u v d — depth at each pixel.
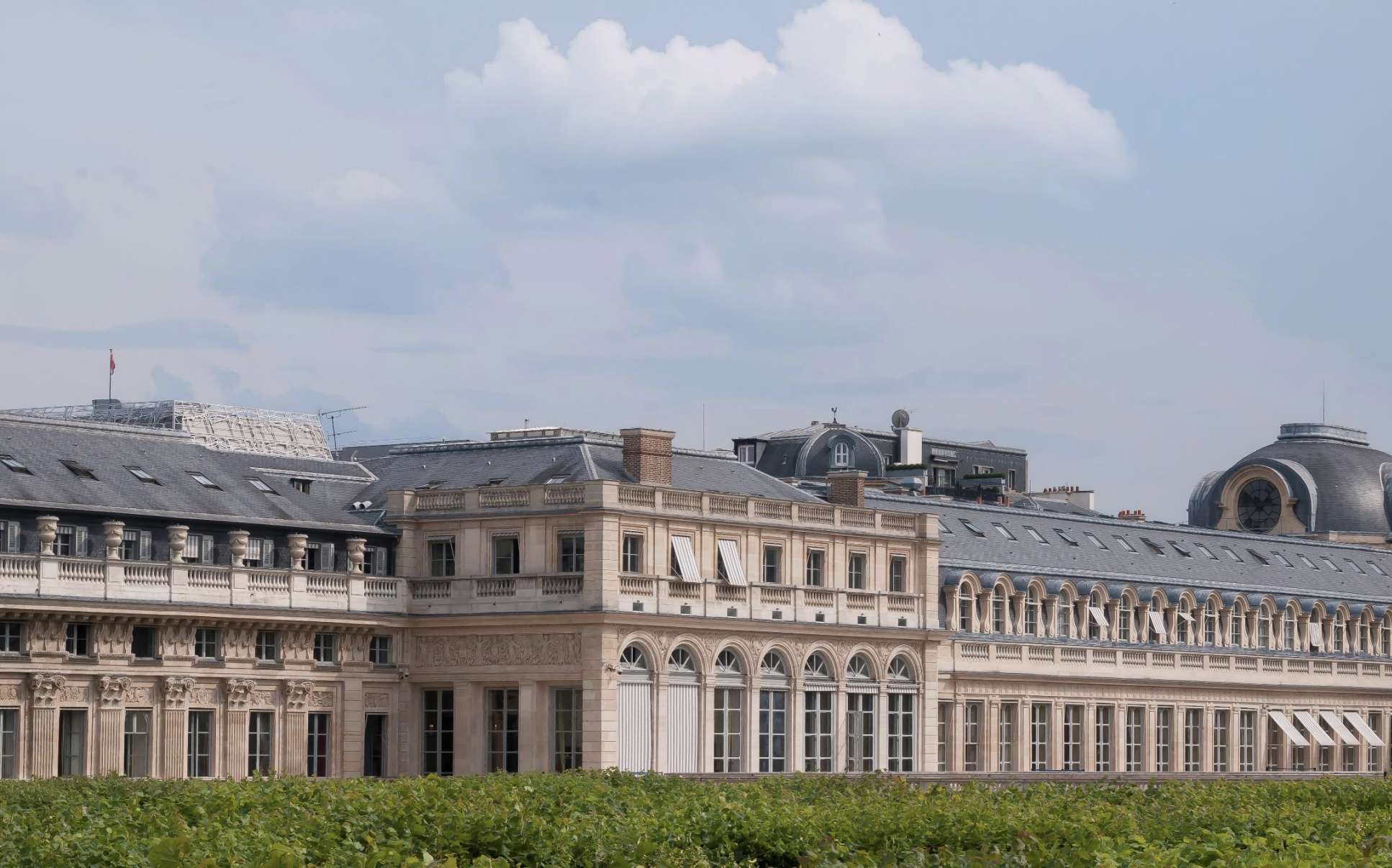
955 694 174.62
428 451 165.88
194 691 141.62
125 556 140.38
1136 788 116.50
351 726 150.50
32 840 76.88
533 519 151.75
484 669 152.38
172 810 92.31
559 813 94.38
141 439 149.50
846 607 164.50
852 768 163.75
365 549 153.88
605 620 147.62
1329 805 114.50
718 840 89.62
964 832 90.38
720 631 155.50
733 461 170.38
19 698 133.12
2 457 138.25
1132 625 192.88
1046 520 195.62
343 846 79.00
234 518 146.00
